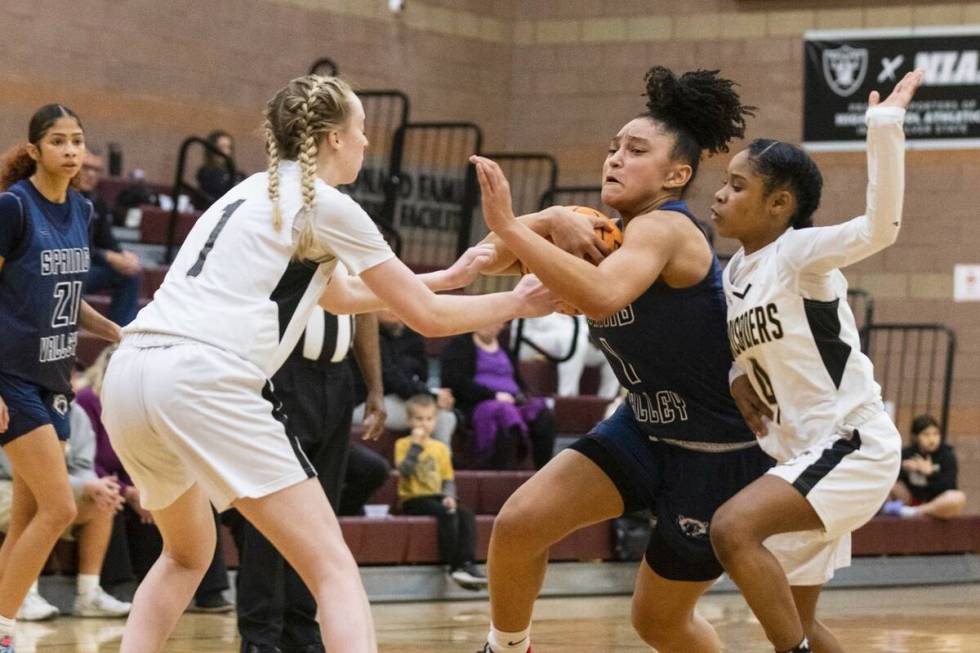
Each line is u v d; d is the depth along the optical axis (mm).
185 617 7820
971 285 14094
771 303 4449
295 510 3957
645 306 4520
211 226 4156
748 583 4301
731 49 14820
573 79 15352
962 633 7938
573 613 8586
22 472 5555
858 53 14453
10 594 5484
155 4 13492
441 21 15164
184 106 13664
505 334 11805
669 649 4891
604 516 4734
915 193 14273
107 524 7820
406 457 9453
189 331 3986
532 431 10758
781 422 4551
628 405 4859
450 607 8734
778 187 4602
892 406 14148
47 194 5773
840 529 4441
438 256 15039
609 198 4594
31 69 12781
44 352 5668
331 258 4195
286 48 14281
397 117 14852
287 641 5953
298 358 5891
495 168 4070
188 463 3977
